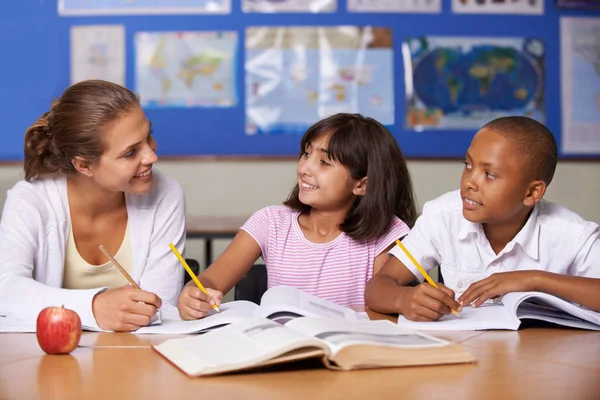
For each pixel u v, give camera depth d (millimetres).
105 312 1115
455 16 3877
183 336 1062
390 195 1680
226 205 3865
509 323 1099
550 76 3918
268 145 3867
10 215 1433
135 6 3820
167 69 3836
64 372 822
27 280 1242
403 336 911
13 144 3818
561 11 3904
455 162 3893
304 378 781
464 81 3893
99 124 1314
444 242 1515
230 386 751
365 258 1704
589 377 794
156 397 712
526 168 1288
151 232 1571
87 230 1541
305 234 1744
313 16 3859
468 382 769
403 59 3877
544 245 1436
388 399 702
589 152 3936
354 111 3879
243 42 3850
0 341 1021
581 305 1223
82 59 3822
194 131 3852
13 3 3797
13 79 3809
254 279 1858
